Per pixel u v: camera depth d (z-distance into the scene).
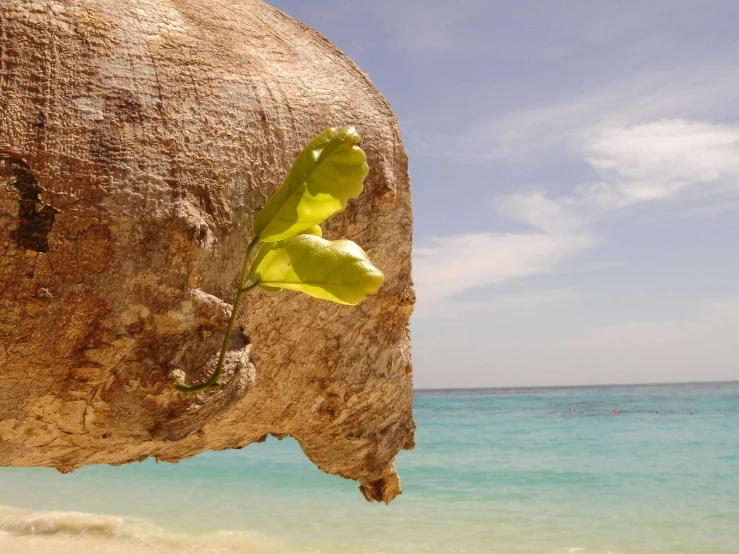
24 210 0.42
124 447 0.54
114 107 0.46
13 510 2.98
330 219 0.56
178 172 0.47
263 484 4.14
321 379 0.62
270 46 0.57
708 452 5.64
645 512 3.34
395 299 0.62
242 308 0.52
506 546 2.65
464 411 12.56
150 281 0.46
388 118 0.60
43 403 0.47
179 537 2.67
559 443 6.52
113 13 0.48
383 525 3.01
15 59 0.43
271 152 0.52
